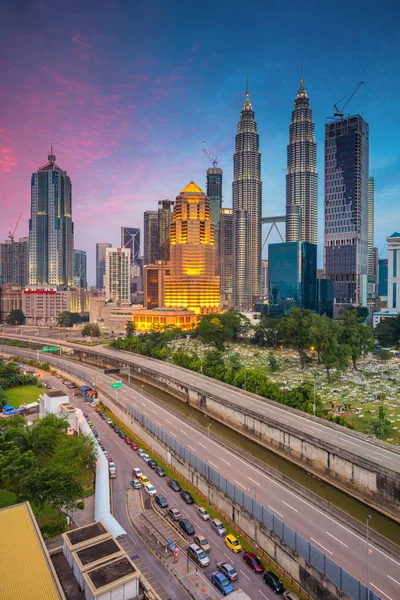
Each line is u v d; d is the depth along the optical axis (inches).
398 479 3508.9
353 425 5078.7
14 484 3336.6
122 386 7327.8
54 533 3051.2
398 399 6407.5
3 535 2177.7
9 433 3971.5
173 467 4247.0
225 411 5885.8
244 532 3147.1
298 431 4564.5
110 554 2129.7
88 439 4151.1
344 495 3978.8
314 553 2522.1
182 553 2906.0
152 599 1989.4
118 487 3868.1
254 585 2620.6
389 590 2356.1
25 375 7790.4
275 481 3639.3
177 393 7298.2
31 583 1886.1
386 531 3393.2
